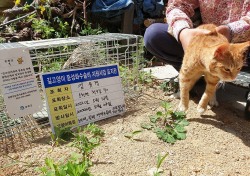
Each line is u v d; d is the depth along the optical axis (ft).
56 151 1.99
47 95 2.18
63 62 2.74
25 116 2.22
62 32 4.08
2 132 2.17
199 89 3.01
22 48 2.07
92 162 1.88
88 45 2.61
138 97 2.83
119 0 4.11
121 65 2.96
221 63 2.14
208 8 2.61
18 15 4.25
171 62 2.98
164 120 2.36
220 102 2.82
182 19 2.51
